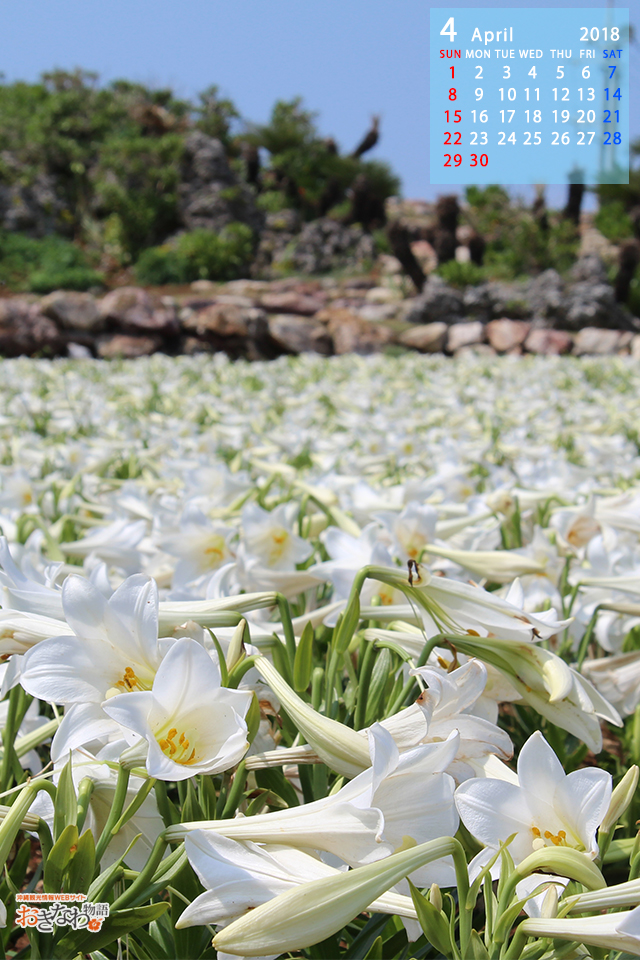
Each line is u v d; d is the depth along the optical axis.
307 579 1.97
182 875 1.14
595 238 40.56
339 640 1.48
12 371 12.28
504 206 42.56
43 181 37.38
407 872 0.87
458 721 1.14
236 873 0.95
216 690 1.01
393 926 1.30
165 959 1.17
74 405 7.81
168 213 36.59
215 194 37.47
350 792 0.98
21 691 1.40
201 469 3.32
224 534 2.29
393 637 1.52
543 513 3.15
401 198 51.78
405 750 1.09
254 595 1.42
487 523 2.87
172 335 20.59
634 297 30.44
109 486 4.04
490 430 6.68
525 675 1.30
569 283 27.52
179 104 43.75
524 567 1.83
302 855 0.98
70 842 0.95
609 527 2.73
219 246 31.77
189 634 1.29
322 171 43.44
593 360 18.02
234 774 1.24
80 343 19.64
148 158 37.25
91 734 1.07
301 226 40.41
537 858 0.91
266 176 46.41
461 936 0.91
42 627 1.22
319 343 21.75
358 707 1.51
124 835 1.15
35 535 2.30
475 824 1.02
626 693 1.95
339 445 5.48
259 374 13.53
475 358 18.42
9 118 37.94
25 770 1.66
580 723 1.26
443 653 1.48
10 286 28.66
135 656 1.13
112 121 40.25
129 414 7.86
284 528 2.30
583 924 0.88
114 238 34.44
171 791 1.68
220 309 20.86
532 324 26.28
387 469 4.66
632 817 1.67
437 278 27.05
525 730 2.00
